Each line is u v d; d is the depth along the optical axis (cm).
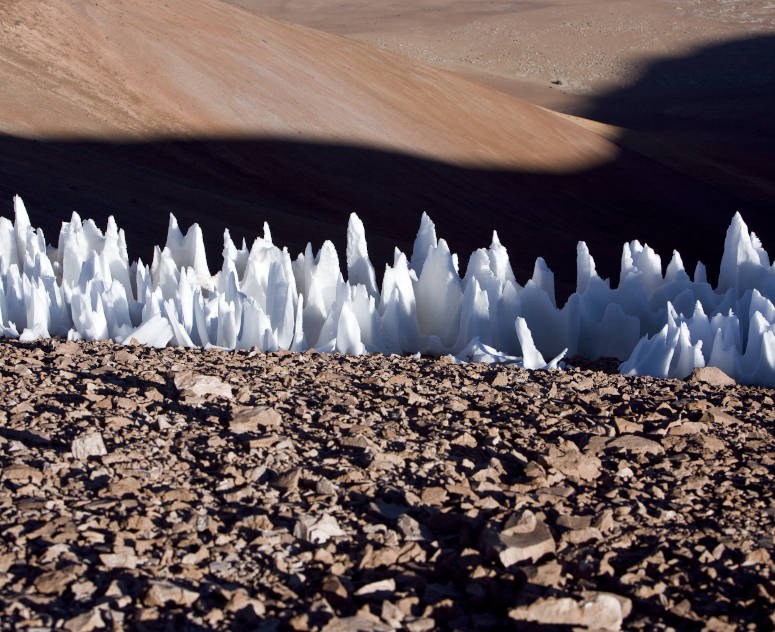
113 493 427
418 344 918
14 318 898
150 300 870
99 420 523
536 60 9650
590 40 10200
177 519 405
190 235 1084
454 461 486
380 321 907
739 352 823
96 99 3978
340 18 12150
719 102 8219
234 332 823
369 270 1012
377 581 358
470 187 4491
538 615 329
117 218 2838
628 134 6159
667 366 787
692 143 6469
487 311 884
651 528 413
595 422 563
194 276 976
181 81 4441
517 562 373
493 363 797
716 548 390
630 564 382
